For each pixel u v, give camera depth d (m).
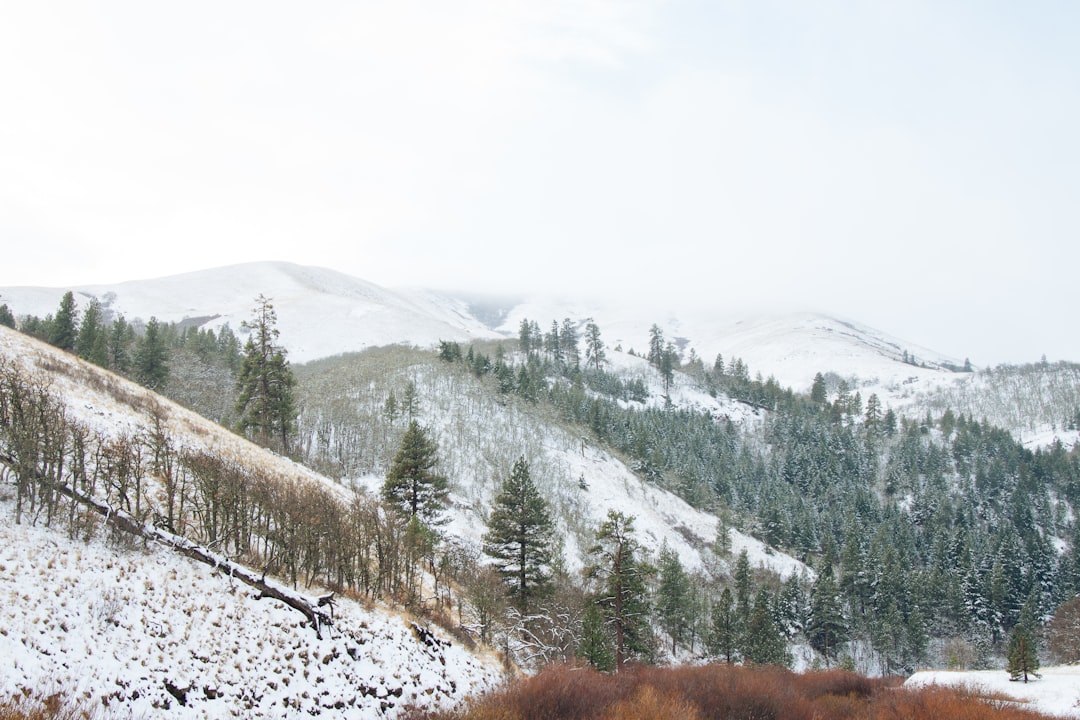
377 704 21.25
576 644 38.75
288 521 29.86
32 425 23.53
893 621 82.69
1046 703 32.44
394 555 32.34
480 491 77.75
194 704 16.48
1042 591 98.62
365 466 72.56
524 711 22.03
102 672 15.54
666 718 21.92
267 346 59.94
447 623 32.50
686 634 68.44
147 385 68.00
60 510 22.80
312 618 23.06
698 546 99.06
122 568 20.67
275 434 61.28
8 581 17.08
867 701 31.41
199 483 30.02
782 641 65.19
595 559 70.00
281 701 18.61
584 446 111.56
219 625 20.34
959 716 26.84
